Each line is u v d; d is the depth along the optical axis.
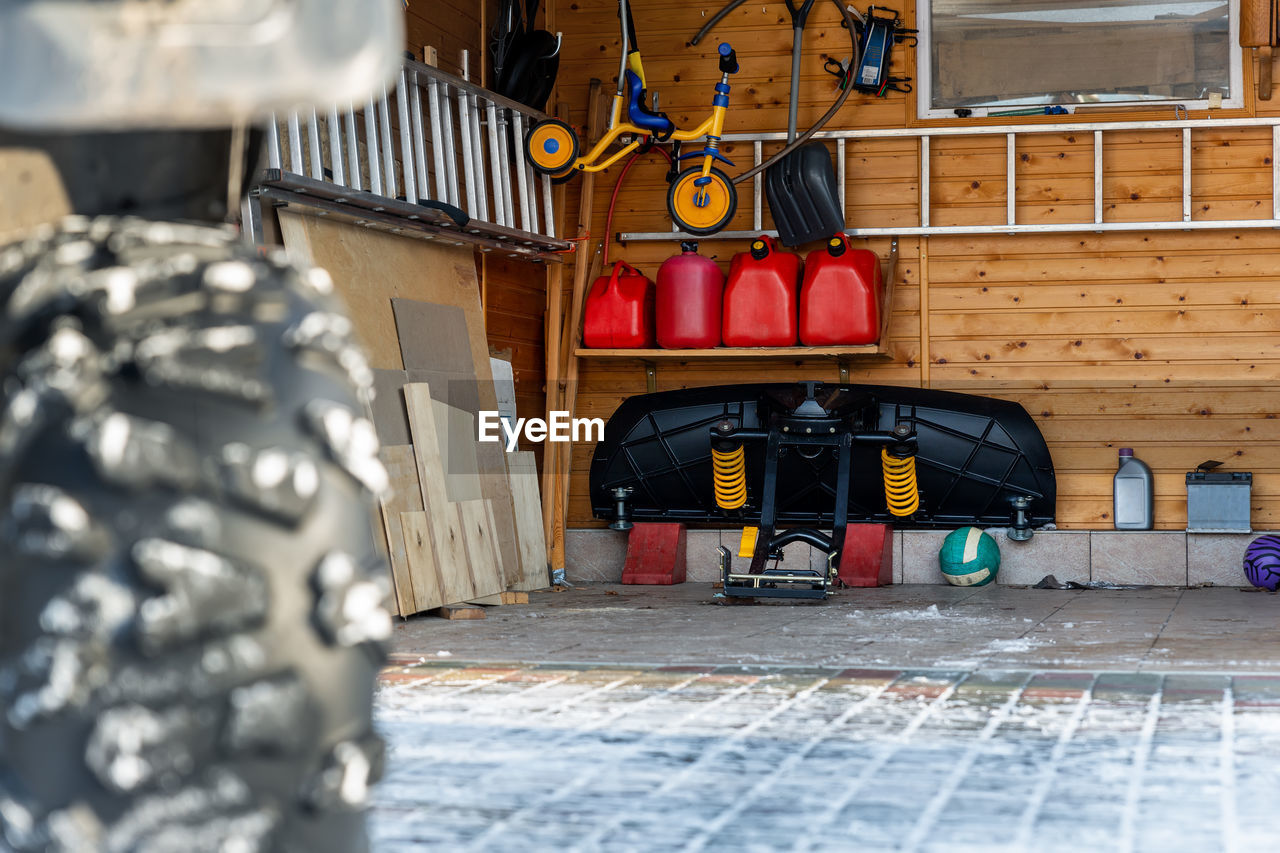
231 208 0.73
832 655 4.21
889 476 6.98
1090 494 7.30
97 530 0.54
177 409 0.56
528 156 7.17
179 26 0.61
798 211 7.36
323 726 0.59
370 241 5.81
